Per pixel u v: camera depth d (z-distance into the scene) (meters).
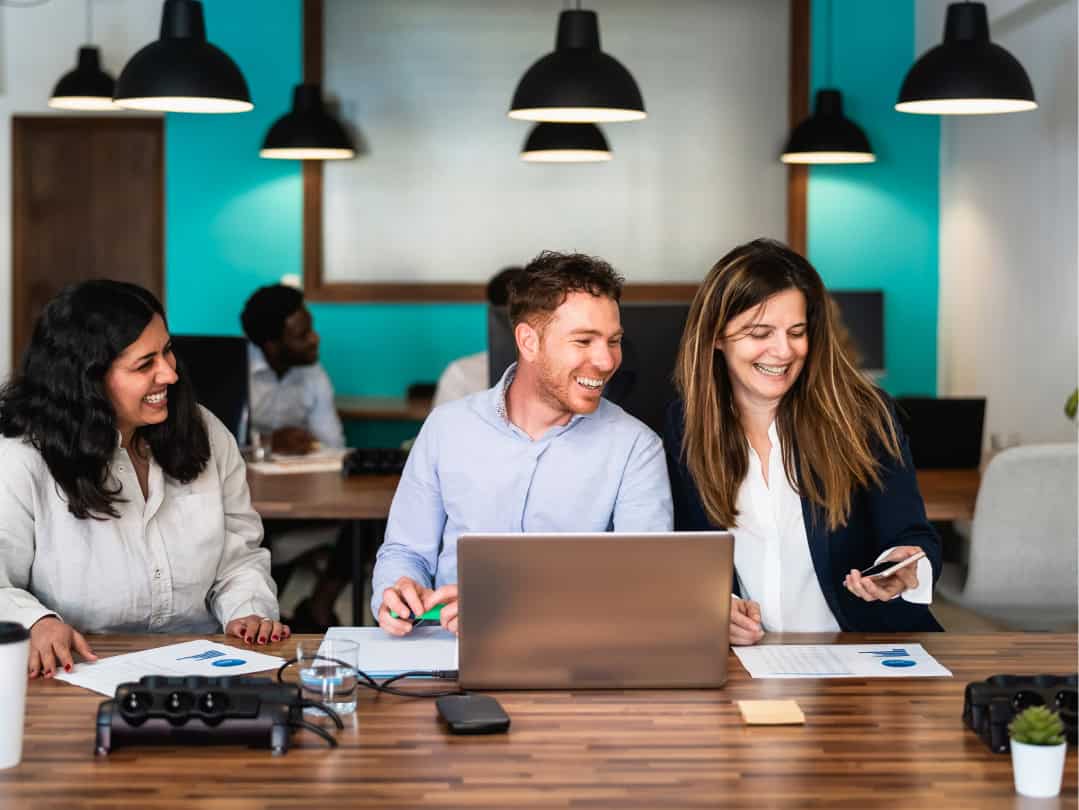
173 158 7.14
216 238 7.15
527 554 2.01
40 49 7.27
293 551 4.61
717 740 1.83
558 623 2.03
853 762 1.74
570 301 2.35
